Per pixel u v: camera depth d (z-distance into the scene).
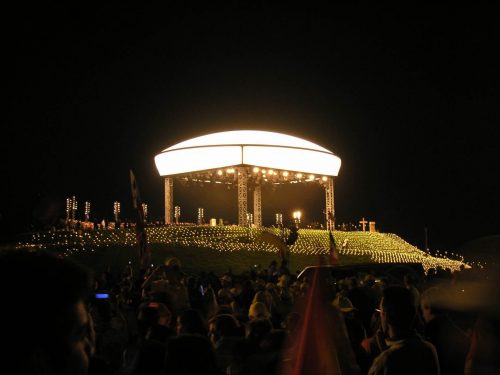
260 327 6.57
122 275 27.75
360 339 8.27
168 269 13.05
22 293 1.77
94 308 9.56
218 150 60.41
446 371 7.12
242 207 59.94
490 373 4.42
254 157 59.72
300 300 7.48
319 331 6.05
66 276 1.87
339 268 21.61
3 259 1.84
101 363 5.31
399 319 5.58
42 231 48.81
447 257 60.34
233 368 6.36
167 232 54.91
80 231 51.59
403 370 5.33
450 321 7.12
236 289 17.42
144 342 6.19
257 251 49.34
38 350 1.78
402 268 21.98
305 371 5.85
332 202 66.00
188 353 4.39
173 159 63.44
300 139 65.56
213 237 53.34
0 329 1.73
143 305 7.95
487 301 4.53
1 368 1.72
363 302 10.63
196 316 7.06
